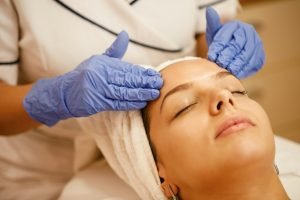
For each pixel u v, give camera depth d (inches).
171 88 28.0
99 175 37.5
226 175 24.7
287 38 70.1
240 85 29.5
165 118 27.5
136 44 34.7
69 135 40.4
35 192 40.7
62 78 29.4
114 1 32.7
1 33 32.9
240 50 34.5
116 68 28.7
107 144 32.7
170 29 35.6
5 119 33.2
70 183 37.4
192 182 26.3
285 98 75.1
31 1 31.9
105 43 33.6
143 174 29.6
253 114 26.5
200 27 41.0
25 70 37.0
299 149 37.1
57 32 32.7
